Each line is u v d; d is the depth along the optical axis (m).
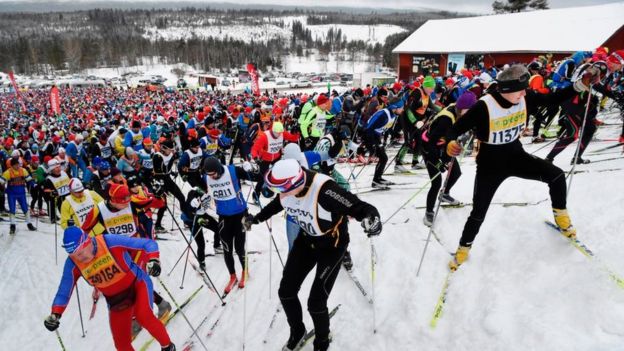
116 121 14.78
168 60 117.81
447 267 3.26
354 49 130.88
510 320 2.40
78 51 101.12
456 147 2.97
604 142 6.57
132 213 4.02
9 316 4.61
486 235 3.43
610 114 9.41
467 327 2.54
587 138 4.77
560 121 6.47
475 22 29.41
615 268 2.43
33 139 14.95
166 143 6.52
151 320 3.07
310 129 6.82
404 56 29.58
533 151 6.62
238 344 3.39
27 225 7.86
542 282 2.58
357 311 3.23
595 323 2.15
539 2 49.38
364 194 5.98
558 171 2.78
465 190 4.96
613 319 2.11
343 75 69.31
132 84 71.06
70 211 4.52
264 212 3.20
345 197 2.55
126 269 2.97
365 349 2.81
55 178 6.51
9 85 63.56
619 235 2.69
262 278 4.39
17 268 5.86
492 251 3.12
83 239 2.72
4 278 5.58
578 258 2.62
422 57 28.27
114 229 3.95
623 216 2.86
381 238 4.14
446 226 3.96
